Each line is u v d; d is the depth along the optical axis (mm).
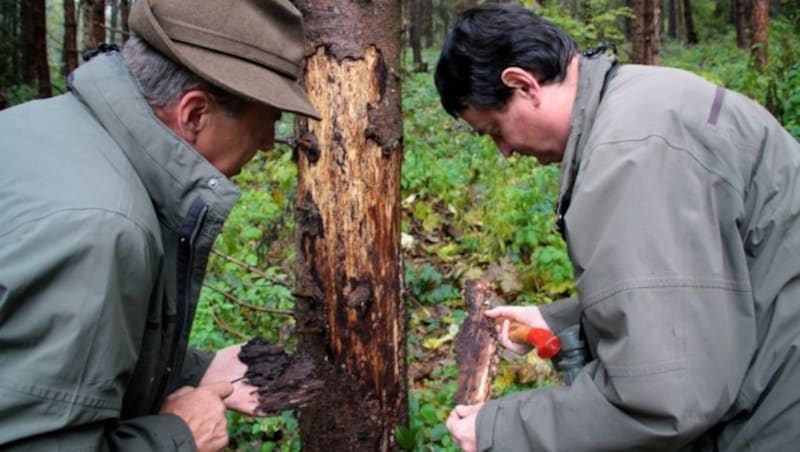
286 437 2852
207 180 1444
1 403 1186
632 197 1391
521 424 1578
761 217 1465
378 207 2211
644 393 1355
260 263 4348
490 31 1607
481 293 2158
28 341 1214
